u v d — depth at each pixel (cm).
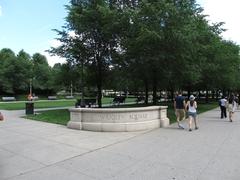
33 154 799
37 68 7106
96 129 1233
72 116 1314
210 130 1280
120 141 998
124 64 2062
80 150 853
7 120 1630
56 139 1027
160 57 1730
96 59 2209
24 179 590
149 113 1334
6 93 6500
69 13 2077
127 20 1777
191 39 1762
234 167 677
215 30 2758
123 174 623
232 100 1675
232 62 3534
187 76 2039
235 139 1042
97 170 652
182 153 816
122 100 3528
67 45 2166
